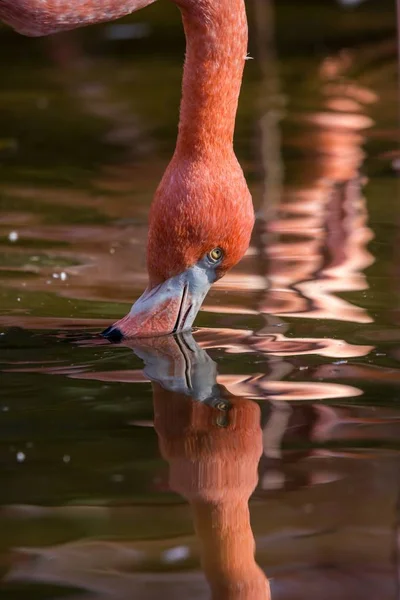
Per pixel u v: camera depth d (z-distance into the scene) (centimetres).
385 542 373
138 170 992
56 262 741
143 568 361
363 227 815
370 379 528
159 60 1457
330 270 718
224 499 404
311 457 440
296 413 484
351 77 1341
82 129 1138
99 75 1388
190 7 574
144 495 409
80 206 883
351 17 1666
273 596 345
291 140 1069
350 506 398
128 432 464
